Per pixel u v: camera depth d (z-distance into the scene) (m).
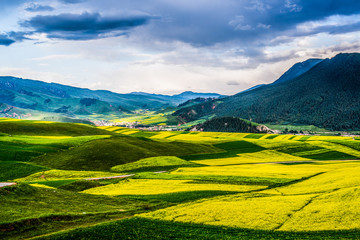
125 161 112.38
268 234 38.09
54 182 73.12
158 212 46.84
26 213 39.88
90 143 130.00
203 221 43.03
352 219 41.62
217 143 187.50
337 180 68.44
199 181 75.19
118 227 38.94
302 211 46.28
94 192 63.84
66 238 34.16
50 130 162.88
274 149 169.50
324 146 177.12
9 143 116.75
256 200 53.56
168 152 138.38
